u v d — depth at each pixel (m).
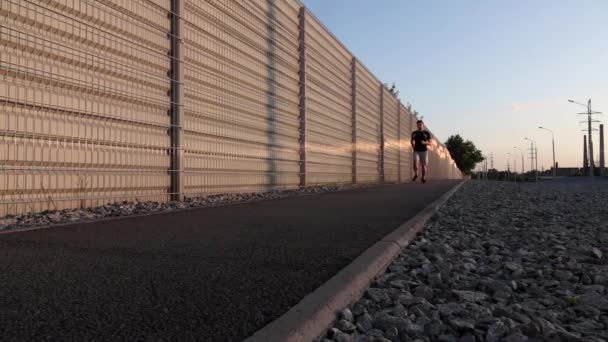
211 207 6.25
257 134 8.90
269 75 9.29
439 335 2.21
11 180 4.60
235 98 8.09
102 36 5.50
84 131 5.32
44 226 4.20
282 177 9.93
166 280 2.60
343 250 3.51
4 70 4.48
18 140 4.66
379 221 5.15
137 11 5.97
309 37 11.22
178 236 3.96
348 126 14.13
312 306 2.21
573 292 3.11
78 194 5.30
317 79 11.70
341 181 13.53
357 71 15.02
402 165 22.00
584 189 16.22
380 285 2.93
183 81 6.73
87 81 5.32
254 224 4.76
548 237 5.18
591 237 5.29
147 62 6.15
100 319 1.98
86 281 2.53
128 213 5.30
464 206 8.22
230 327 1.94
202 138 7.27
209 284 2.55
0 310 2.05
